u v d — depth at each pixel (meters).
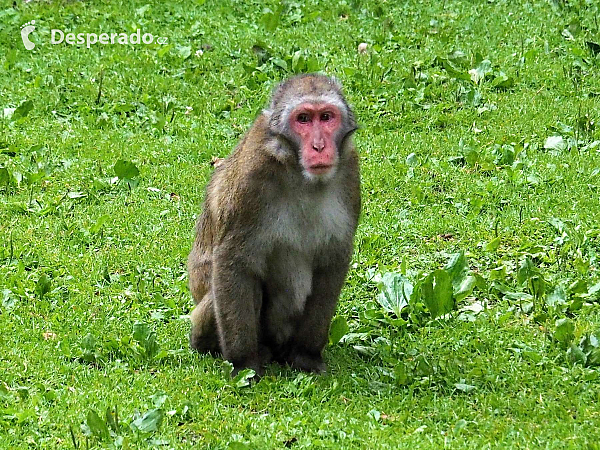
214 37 24.66
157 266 15.11
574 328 12.29
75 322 13.26
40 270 14.87
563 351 12.03
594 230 15.13
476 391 11.16
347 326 12.55
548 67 22.12
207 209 12.26
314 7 26.28
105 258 15.20
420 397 11.09
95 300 13.98
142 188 17.81
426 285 13.08
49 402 11.00
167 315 13.64
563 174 17.38
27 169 18.38
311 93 11.02
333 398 11.04
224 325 11.57
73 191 17.67
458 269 13.57
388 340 12.67
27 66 23.34
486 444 9.93
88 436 10.09
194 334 12.38
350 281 14.34
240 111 21.08
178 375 11.69
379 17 25.58
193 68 22.97
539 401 10.88
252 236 11.34
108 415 10.28
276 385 11.34
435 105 20.67
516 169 17.67
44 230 16.12
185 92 21.92
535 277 13.27
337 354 12.38
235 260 11.39
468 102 20.73
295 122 11.02
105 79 22.61
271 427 10.33
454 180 17.47
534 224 15.66
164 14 26.27
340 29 24.91
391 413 10.73
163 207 17.09
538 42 23.48
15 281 14.39
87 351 12.29
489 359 11.95
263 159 11.17
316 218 11.43
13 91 22.03
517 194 16.80
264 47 23.53
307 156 10.87
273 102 11.26
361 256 15.08
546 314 12.89
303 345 11.99
